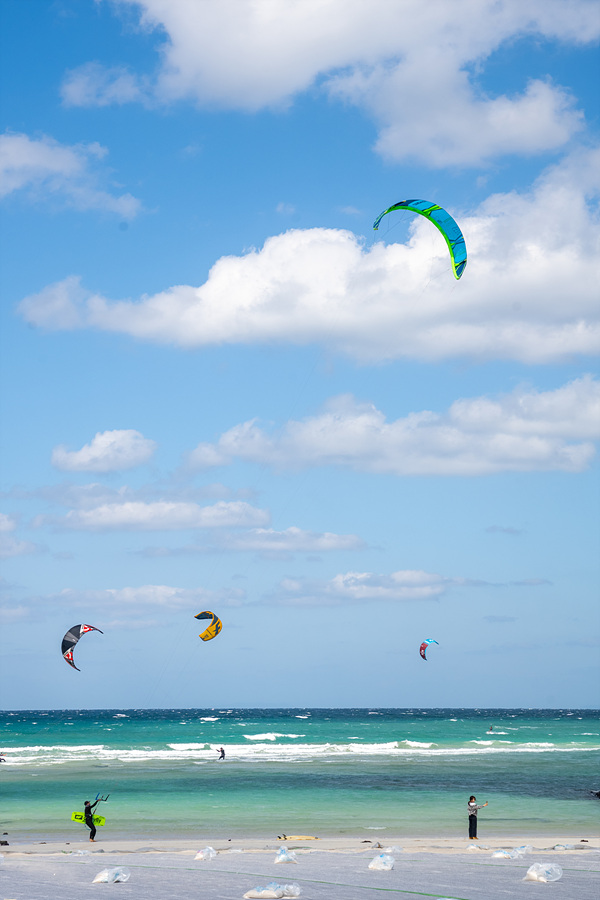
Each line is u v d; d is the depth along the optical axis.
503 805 35.56
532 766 53.28
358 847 24.39
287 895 12.62
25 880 15.66
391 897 12.67
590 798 37.81
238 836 27.80
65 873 17.02
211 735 94.88
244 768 51.59
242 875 16.14
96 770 50.28
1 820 31.48
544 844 25.00
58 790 40.41
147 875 16.36
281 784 43.00
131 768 51.75
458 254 24.11
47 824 30.50
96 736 92.88
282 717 187.00
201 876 16.06
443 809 34.31
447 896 12.74
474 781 44.56
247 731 105.94
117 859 20.14
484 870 16.75
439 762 56.28
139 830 29.19
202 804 35.69
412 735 96.00
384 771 49.72
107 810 33.94
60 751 67.25
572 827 30.03
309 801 36.66
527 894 13.00
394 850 22.02
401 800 37.03
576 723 144.75
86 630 29.97
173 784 43.06
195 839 27.12
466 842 25.52
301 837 27.03
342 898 12.51
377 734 98.06
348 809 34.25
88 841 26.61
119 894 13.24
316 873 16.36
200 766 53.00
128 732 103.00
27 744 79.06
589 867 17.38
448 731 106.44
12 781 44.25
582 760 58.16
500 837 27.58
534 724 136.88
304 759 59.12
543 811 33.91
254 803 35.97
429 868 17.17
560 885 14.21
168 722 145.88
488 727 119.50
